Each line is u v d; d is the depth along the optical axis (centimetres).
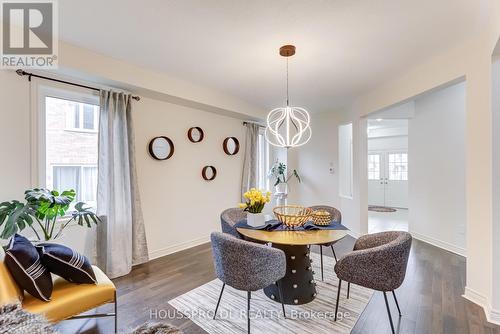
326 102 441
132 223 310
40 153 252
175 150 372
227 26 207
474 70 226
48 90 257
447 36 220
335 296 243
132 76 286
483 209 221
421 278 280
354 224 443
